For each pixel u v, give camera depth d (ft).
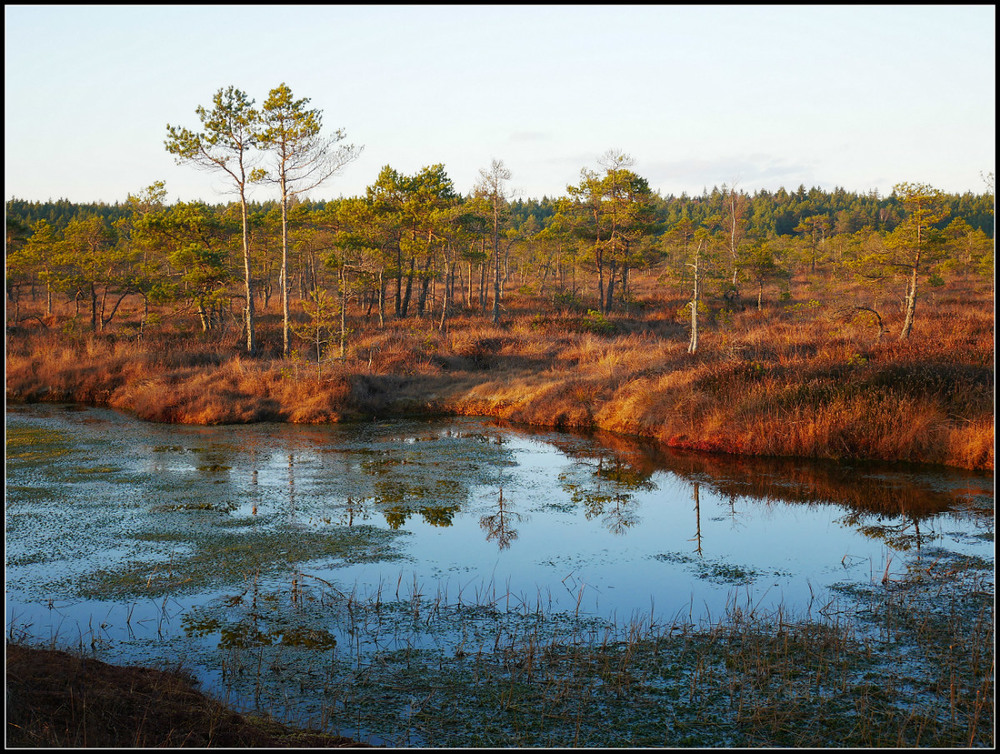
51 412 69.21
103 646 20.67
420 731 16.31
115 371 83.71
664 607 23.97
